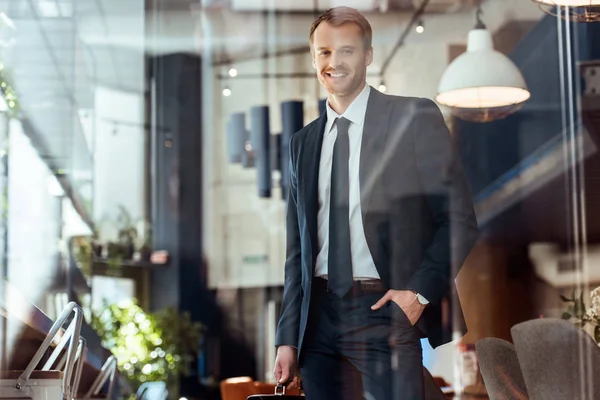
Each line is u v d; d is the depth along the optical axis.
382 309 2.70
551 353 2.29
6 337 3.31
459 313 2.74
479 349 2.51
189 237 10.24
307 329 2.73
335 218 2.81
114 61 8.35
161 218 10.30
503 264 5.16
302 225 2.84
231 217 10.43
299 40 8.57
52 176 6.87
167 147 9.86
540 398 2.30
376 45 5.71
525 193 5.27
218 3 8.09
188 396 8.94
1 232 6.01
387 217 2.79
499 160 5.45
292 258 2.84
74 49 6.99
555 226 5.07
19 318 3.27
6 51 5.97
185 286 10.20
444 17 5.66
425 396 2.64
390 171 2.84
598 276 4.98
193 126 9.78
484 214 5.50
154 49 8.26
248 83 9.18
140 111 9.40
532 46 5.05
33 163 6.50
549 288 5.10
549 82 4.98
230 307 9.66
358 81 3.01
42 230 6.55
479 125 5.47
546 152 5.14
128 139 9.71
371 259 2.75
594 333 2.74
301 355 2.73
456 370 3.57
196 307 10.05
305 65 9.08
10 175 6.02
